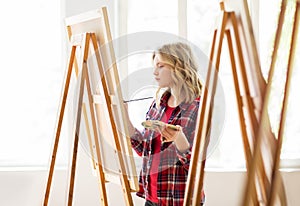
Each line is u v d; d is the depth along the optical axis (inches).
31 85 141.5
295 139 141.8
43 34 141.5
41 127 142.1
